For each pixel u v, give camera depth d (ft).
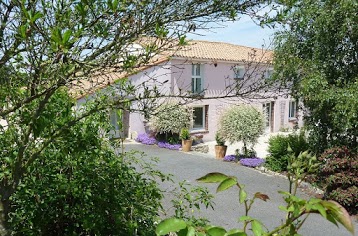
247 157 42.16
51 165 9.61
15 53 5.95
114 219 9.71
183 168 36.96
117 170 10.30
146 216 10.36
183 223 3.15
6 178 6.63
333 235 19.42
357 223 21.77
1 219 6.23
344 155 25.70
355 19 25.81
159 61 8.60
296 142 34.53
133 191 10.43
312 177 26.50
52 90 6.03
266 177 33.37
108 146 11.14
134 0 5.66
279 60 28.02
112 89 8.42
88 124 9.11
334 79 28.63
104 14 5.49
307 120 31.91
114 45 5.89
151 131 54.29
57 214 9.62
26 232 8.93
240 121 42.11
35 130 6.01
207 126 58.13
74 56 5.75
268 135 64.85
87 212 9.50
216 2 6.54
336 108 26.09
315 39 28.35
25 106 7.06
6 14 5.90
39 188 9.01
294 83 25.62
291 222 3.32
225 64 58.29
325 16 26.48
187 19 6.59
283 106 71.26
